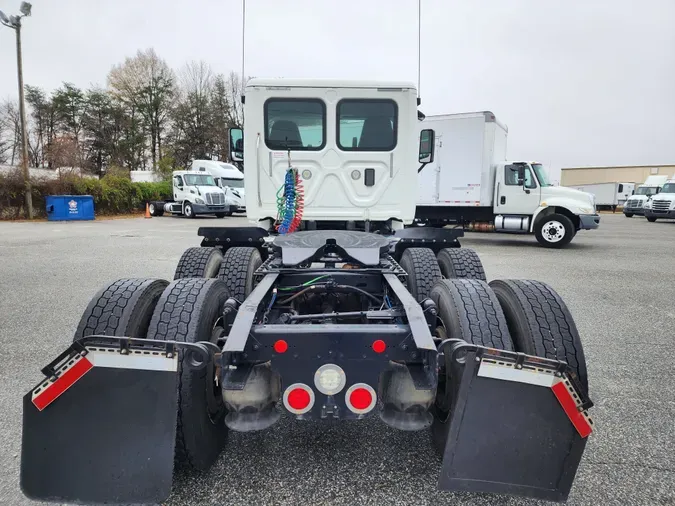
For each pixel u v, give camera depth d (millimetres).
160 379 1920
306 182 5367
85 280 7656
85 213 22969
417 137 5520
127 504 1945
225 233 5184
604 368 3994
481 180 13805
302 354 2107
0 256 10344
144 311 2492
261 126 5293
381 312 2588
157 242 13258
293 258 3281
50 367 1902
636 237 16891
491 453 1921
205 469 2453
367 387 2098
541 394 1896
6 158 50906
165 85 52969
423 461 2619
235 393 2115
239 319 2219
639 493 2334
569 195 12992
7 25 20594
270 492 2338
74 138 45500
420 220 15141
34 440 1932
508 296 2650
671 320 5551
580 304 6348
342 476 2477
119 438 1931
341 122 5293
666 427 2984
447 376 2348
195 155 51656
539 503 2256
